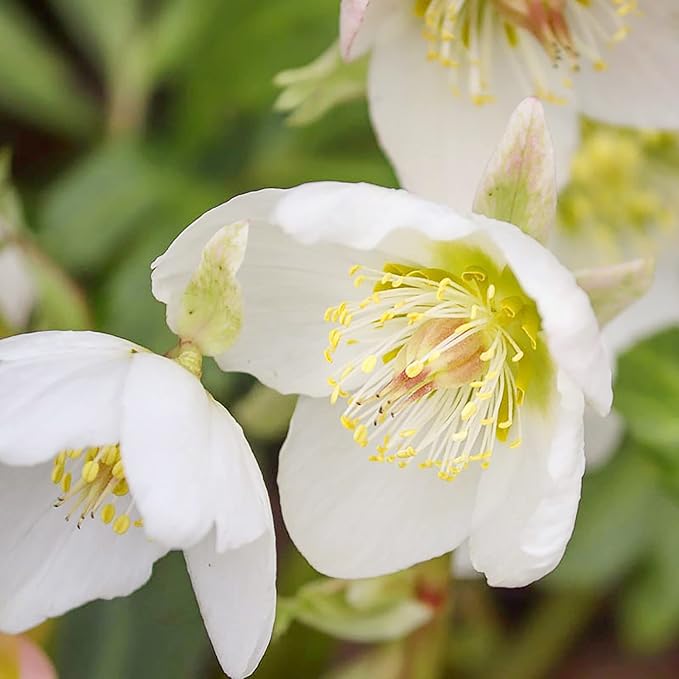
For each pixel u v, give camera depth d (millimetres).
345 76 560
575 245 626
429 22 556
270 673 625
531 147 517
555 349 503
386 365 536
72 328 584
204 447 513
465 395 537
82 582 537
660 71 564
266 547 517
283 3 652
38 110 678
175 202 640
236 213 519
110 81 672
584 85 566
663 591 646
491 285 530
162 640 602
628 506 645
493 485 528
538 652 669
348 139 655
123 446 508
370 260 534
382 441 535
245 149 661
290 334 536
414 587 561
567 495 507
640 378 592
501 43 566
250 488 516
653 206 628
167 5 672
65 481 533
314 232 508
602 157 623
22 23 697
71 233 632
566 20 563
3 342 518
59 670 599
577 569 643
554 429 520
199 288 522
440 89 560
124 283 615
